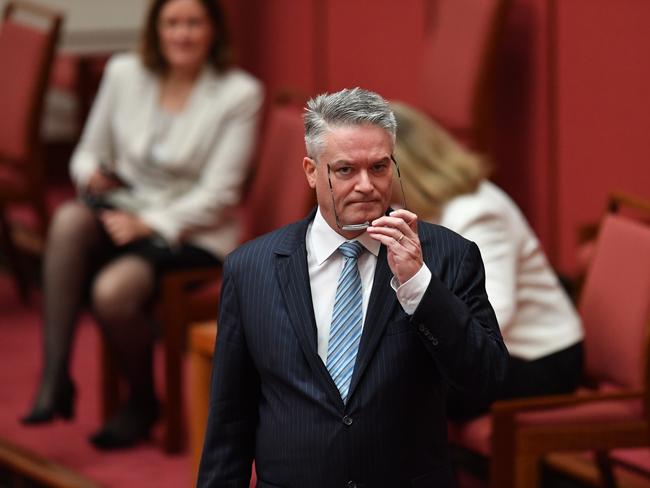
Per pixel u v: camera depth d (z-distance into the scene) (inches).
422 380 334.3
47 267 653.9
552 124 808.9
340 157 319.3
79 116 1113.4
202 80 696.4
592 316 513.0
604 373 508.7
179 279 642.8
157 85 701.3
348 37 989.8
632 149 754.8
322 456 332.2
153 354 657.0
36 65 852.0
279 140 654.5
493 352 325.1
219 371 350.9
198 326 534.9
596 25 770.2
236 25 1109.7
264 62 1090.1
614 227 511.5
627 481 557.6
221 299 352.8
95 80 1112.2
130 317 643.5
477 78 799.7
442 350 319.0
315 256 344.5
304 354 334.6
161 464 636.1
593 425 474.3
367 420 330.0
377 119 320.2
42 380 651.5
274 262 345.1
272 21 1074.1
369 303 334.0
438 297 316.8
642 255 488.7
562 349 513.0
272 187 652.7
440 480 338.0
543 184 821.2
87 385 756.6
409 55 927.7
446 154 509.0
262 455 345.4
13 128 863.7
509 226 507.5
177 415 646.5
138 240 672.4
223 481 351.3
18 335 856.9
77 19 1109.7
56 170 1193.4
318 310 340.8
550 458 585.3
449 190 500.7
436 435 339.3
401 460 332.2
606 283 506.3
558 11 795.4
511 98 834.2
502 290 493.7
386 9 946.1
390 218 317.4
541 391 506.0
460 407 491.8
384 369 330.3
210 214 685.3
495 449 469.4
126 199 693.3
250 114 697.0
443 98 828.0
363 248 340.2
